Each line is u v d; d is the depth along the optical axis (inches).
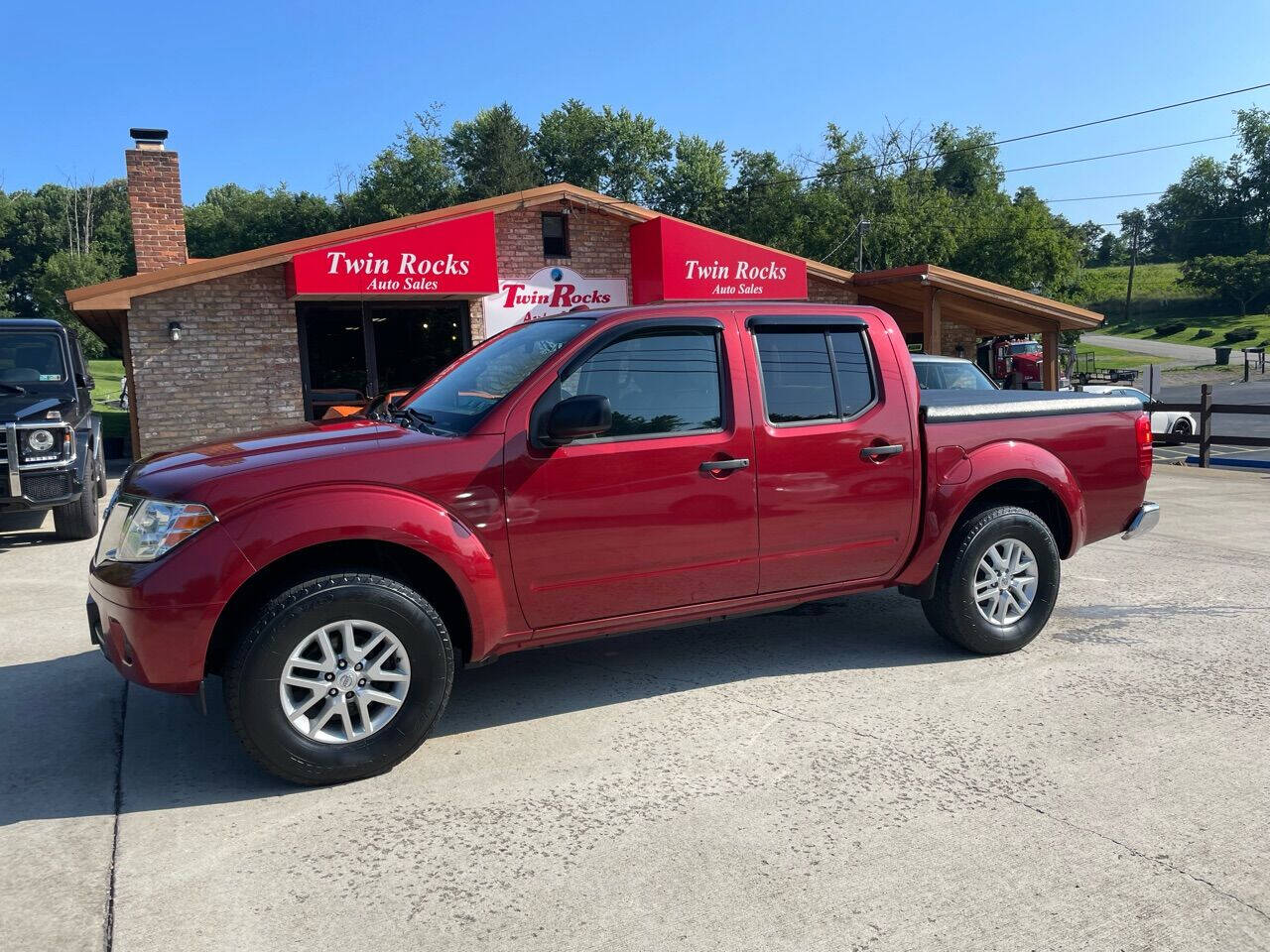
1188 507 405.7
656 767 141.3
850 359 176.9
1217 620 220.4
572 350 151.9
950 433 183.6
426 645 137.6
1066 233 2128.4
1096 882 108.9
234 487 130.0
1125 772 138.2
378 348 589.6
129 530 133.7
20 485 306.8
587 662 191.9
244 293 545.6
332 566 138.6
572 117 2748.5
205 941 98.5
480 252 560.4
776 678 180.7
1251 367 2303.2
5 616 232.5
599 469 150.3
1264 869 111.7
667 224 613.9
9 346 358.6
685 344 161.5
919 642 204.2
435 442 141.4
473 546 140.6
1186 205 4899.1
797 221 2036.2
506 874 111.7
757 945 97.3
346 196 2790.4
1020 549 192.4
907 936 98.7
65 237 3420.3
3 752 148.5
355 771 135.0
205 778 138.6
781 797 130.6
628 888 108.3
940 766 140.4
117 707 168.4
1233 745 147.4
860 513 175.2
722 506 161.0
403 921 102.0
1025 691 172.2
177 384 534.0
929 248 1893.5
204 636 126.7
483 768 141.6
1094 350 2824.8
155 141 623.5
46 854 116.6
